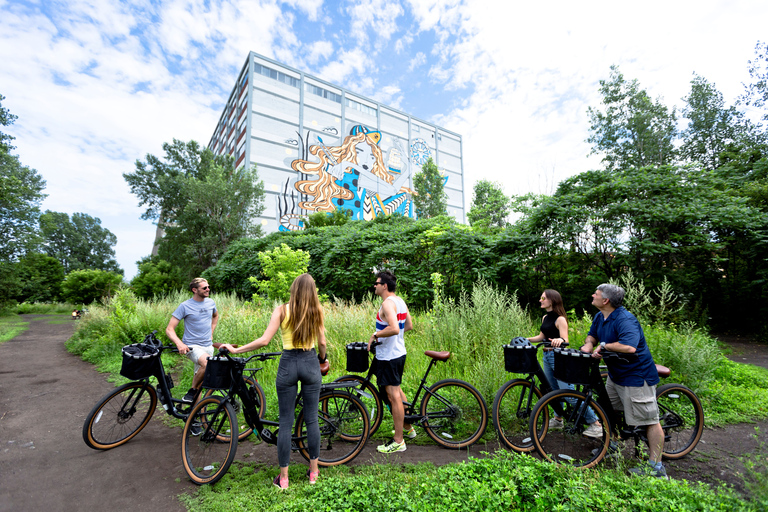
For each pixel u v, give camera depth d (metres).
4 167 20.52
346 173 52.50
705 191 8.79
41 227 22.89
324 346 2.98
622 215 8.41
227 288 17.17
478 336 5.48
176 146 31.53
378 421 3.61
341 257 12.17
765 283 9.38
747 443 3.46
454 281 9.82
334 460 3.11
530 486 2.39
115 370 6.74
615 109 18.28
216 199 27.42
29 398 5.27
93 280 28.02
